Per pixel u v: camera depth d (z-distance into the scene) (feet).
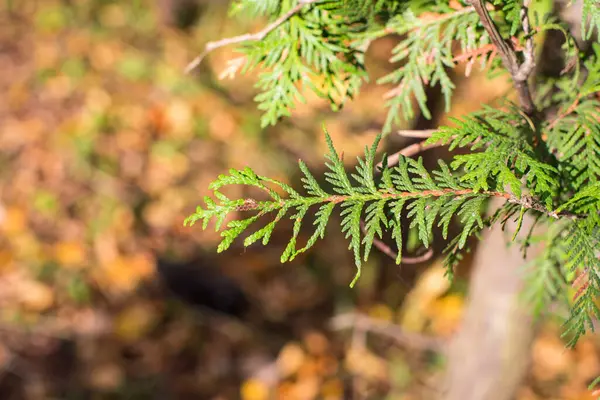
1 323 17.42
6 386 16.17
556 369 16.29
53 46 26.66
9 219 19.95
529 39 3.73
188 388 16.76
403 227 6.66
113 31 27.89
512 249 8.43
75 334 17.51
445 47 4.35
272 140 22.62
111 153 22.71
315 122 20.72
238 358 17.37
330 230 19.26
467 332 9.98
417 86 4.45
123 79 25.48
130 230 20.48
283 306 18.26
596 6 3.54
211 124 23.97
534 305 6.22
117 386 16.57
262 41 4.53
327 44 4.42
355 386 16.25
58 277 18.75
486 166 3.37
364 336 16.15
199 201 21.71
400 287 16.63
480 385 9.85
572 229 3.37
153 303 18.39
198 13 28.66
